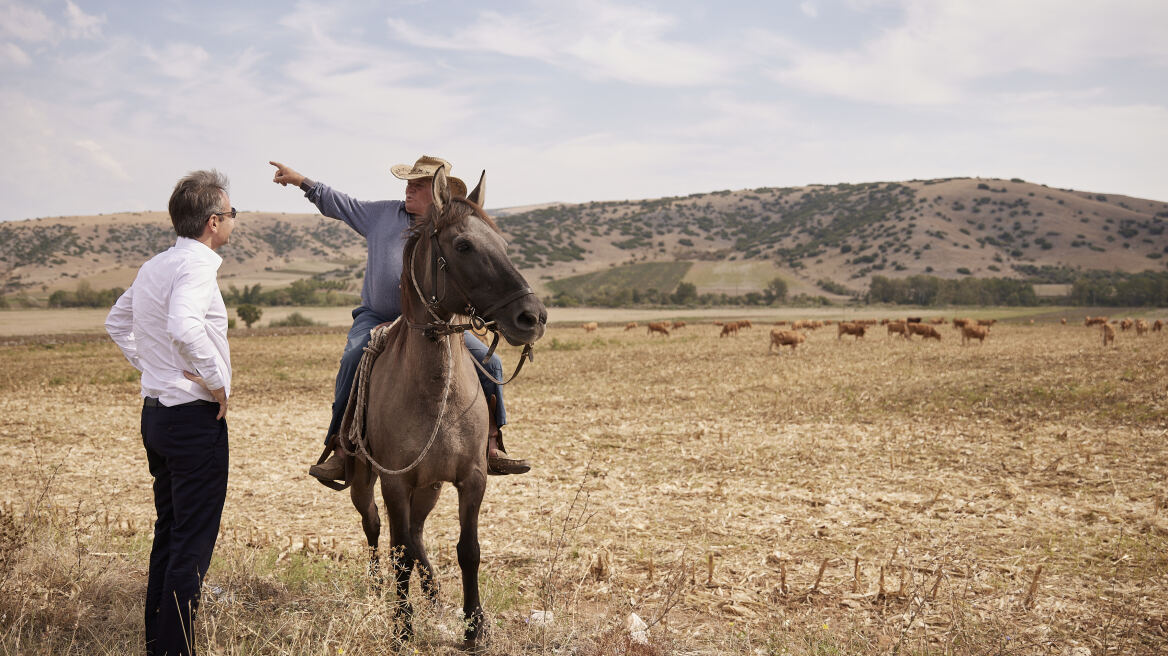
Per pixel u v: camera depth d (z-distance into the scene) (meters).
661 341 45.41
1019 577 5.21
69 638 3.68
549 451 11.16
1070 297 138.00
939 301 148.38
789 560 5.68
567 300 142.88
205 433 3.19
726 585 5.10
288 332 63.81
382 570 4.00
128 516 6.93
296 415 15.95
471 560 3.84
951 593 4.81
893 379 19.19
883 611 4.61
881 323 63.44
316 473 4.12
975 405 14.22
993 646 3.97
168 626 3.16
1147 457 9.20
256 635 3.59
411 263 3.74
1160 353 23.97
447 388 3.65
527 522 6.96
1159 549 5.77
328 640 3.51
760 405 15.88
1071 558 5.64
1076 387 15.44
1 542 4.35
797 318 101.06
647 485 8.71
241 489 8.55
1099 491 7.76
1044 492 7.82
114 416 15.34
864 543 6.13
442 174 3.58
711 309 133.00
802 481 8.74
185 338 2.93
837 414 14.17
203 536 3.24
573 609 4.30
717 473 9.38
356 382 4.19
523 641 3.95
